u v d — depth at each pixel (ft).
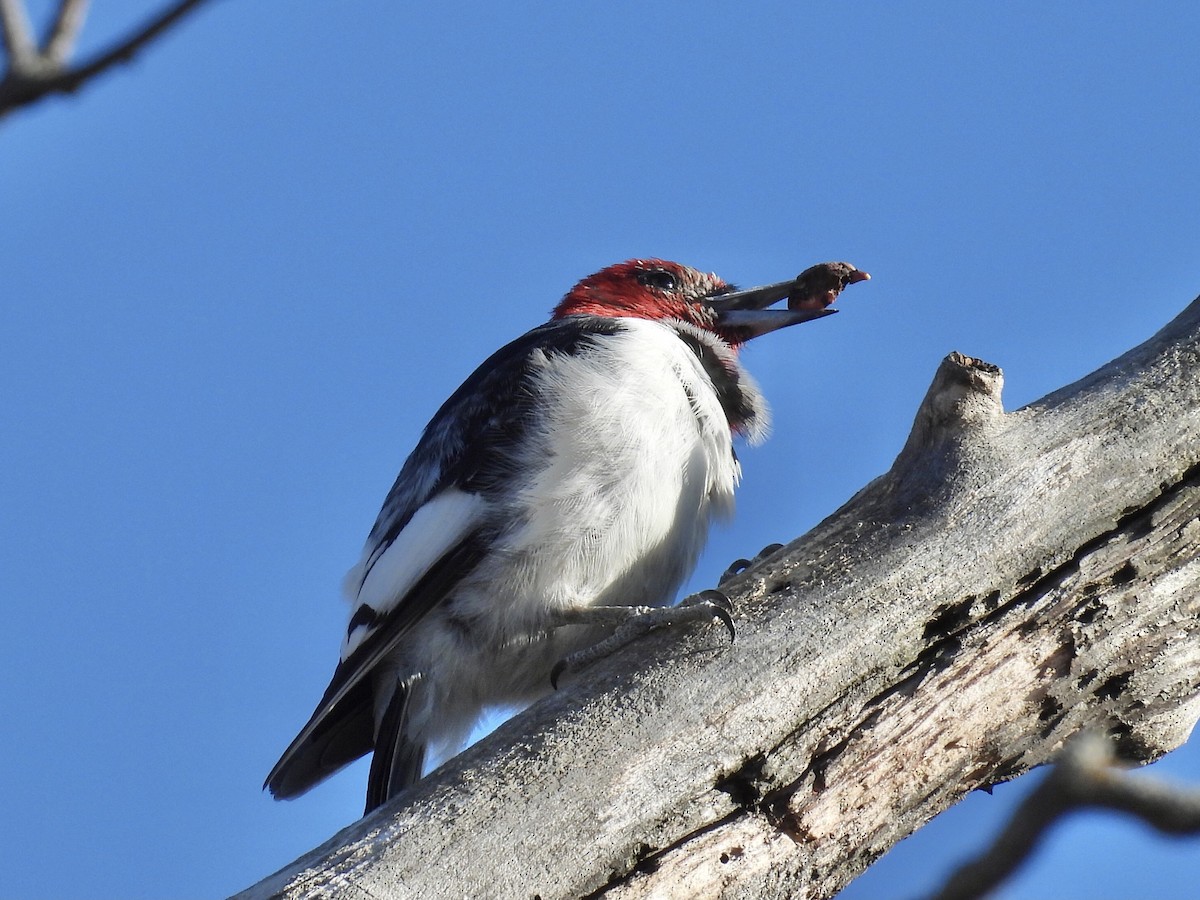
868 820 29.40
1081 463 31.78
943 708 30.09
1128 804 19.26
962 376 32.22
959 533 31.07
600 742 28.68
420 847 27.32
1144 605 31.27
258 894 26.76
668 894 27.89
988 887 19.54
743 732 29.07
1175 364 33.09
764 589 30.94
